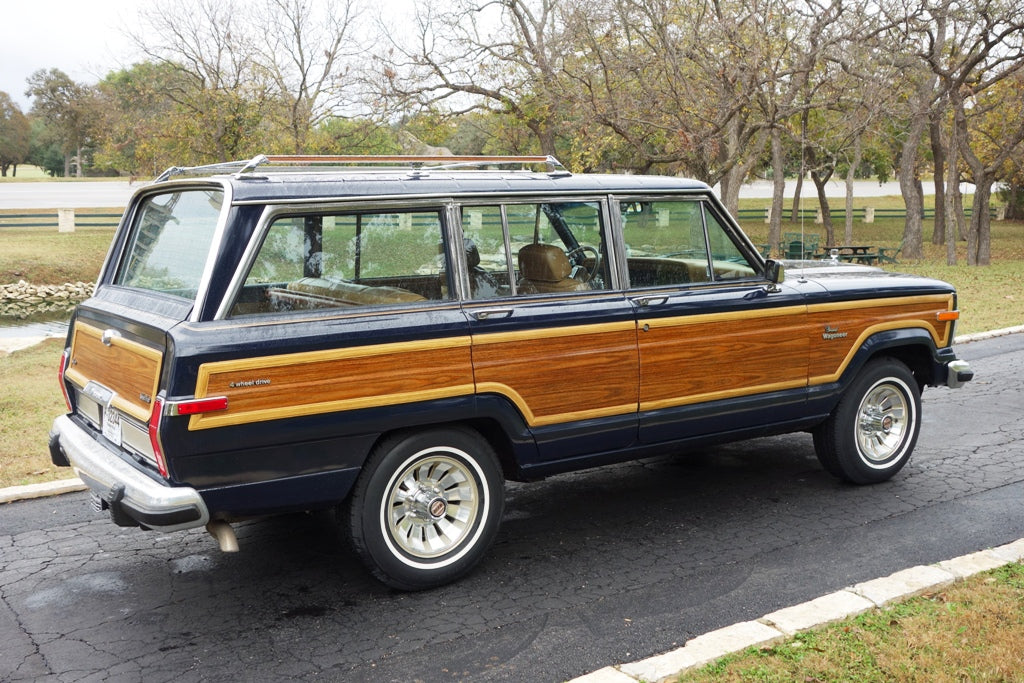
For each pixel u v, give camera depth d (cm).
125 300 456
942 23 2127
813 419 578
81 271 2638
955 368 632
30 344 1276
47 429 761
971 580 432
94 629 418
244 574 482
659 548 507
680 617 418
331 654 389
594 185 496
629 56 1822
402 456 439
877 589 419
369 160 464
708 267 536
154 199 484
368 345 419
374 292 436
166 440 376
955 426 780
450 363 441
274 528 552
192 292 408
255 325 396
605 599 441
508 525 552
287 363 399
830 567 474
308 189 417
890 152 4191
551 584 461
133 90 3488
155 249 462
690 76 1861
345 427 416
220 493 395
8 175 10775
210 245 406
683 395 517
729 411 537
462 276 455
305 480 414
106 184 6425
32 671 378
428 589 456
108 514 577
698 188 529
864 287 586
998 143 2945
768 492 605
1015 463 664
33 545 526
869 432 611
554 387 474
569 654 384
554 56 1977
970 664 349
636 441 512
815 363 566
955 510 561
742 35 1694
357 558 445
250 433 393
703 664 355
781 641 374
